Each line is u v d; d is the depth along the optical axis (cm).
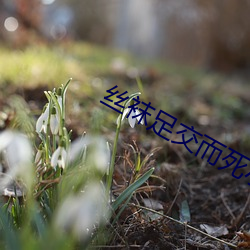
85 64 227
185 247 70
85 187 57
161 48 515
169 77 277
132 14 558
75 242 59
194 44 488
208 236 71
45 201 61
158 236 69
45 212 61
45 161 61
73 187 58
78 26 569
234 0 457
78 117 123
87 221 44
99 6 574
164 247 68
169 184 93
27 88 138
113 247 64
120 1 576
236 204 95
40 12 267
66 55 210
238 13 461
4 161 82
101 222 60
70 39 279
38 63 172
